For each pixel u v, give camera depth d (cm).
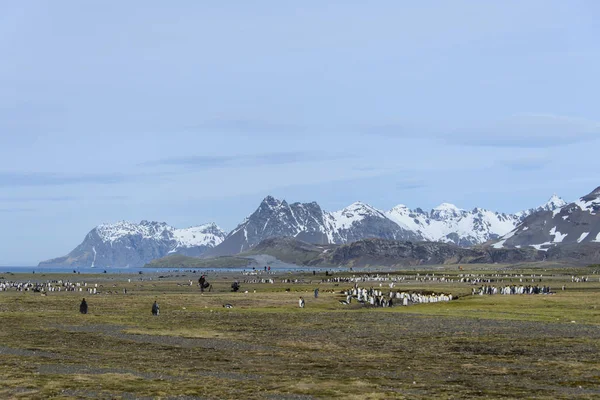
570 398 7125
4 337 12544
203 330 14300
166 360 9888
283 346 11638
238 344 11906
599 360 9894
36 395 7181
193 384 7881
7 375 8325
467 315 18238
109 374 8500
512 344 11769
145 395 7238
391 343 12019
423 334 13412
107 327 14712
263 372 8825
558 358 10106
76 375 8394
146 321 16375
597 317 17350
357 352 10875
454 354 10588
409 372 8869
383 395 7275
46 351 10688
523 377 8481
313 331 14112
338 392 7438
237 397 7162
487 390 7575
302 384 7919
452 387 7762
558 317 17400
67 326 14812
